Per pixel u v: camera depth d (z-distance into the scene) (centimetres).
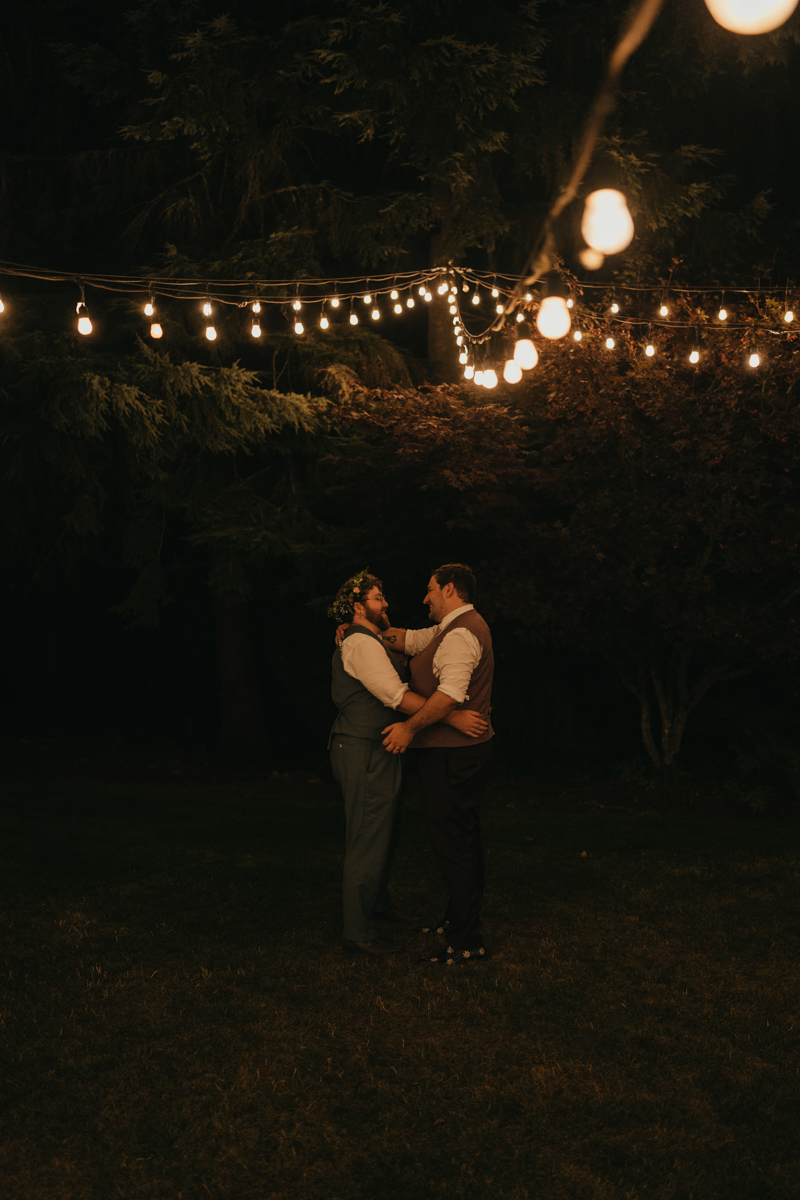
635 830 669
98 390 874
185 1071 315
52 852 593
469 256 1266
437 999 368
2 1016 354
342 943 429
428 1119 287
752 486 812
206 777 1173
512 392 890
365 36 876
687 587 827
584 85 1103
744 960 411
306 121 1002
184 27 975
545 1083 307
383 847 418
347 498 951
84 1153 271
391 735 397
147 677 1659
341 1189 255
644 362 826
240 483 1048
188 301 1013
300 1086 305
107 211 1135
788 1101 296
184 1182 258
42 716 1473
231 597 1053
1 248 1107
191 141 1070
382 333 1215
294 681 1302
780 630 827
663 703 955
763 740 1015
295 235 1031
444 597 420
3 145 1160
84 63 1017
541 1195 252
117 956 413
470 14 985
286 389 1091
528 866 557
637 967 402
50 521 1056
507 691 1080
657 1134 278
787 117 1410
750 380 821
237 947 425
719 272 1051
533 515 920
